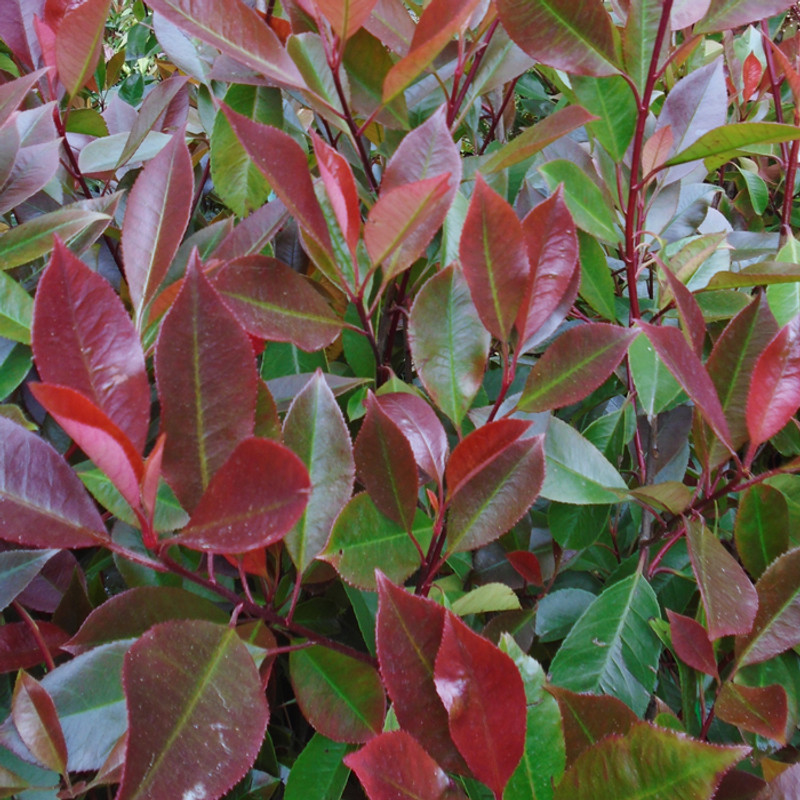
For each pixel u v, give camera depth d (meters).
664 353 0.79
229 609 0.91
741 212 1.67
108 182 1.33
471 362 0.84
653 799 0.54
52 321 0.58
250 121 0.77
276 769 0.89
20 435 0.61
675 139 1.28
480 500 0.77
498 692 0.56
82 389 0.59
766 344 0.91
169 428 0.61
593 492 0.93
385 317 1.17
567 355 0.82
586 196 1.13
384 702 0.73
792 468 0.83
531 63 1.18
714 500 0.90
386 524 0.76
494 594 0.83
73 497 0.61
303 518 0.73
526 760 0.61
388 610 0.61
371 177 1.14
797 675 0.93
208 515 0.56
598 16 0.95
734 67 1.71
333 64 1.01
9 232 0.93
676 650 0.87
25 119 1.14
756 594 0.81
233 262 0.82
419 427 0.81
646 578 0.99
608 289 1.17
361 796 0.92
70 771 0.66
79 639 0.71
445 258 1.00
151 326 0.86
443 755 0.60
